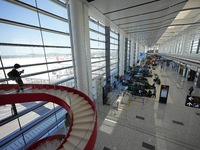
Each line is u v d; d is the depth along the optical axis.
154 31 13.01
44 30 4.65
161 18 7.48
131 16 6.86
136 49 26.28
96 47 8.61
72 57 5.95
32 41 4.26
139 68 19.58
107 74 10.84
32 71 4.43
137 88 9.62
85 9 5.28
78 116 3.43
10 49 3.61
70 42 5.75
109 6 5.36
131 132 5.03
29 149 4.11
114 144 4.41
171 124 5.54
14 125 4.49
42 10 4.36
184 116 6.23
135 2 4.91
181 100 8.27
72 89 4.89
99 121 5.88
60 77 5.74
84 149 2.36
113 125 5.54
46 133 4.98
